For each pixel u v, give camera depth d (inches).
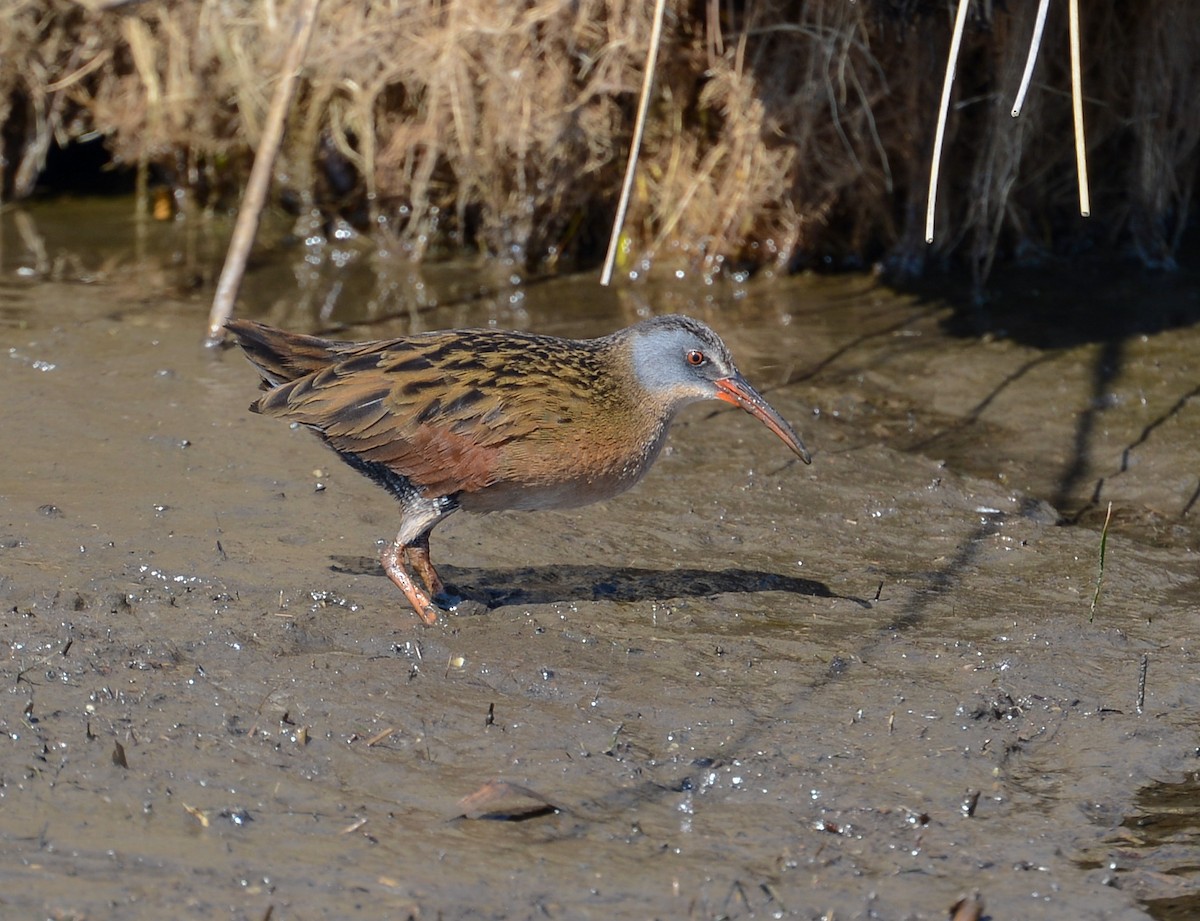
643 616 239.0
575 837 183.0
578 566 257.8
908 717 211.5
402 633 227.1
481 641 226.5
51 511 259.6
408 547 238.4
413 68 414.0
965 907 172.1
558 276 423.2
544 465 232.4
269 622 226.4
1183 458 314.5
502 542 264.5
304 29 365.1
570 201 425.1
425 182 424.2
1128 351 369.4
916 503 289.3
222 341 354.3
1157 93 412.2
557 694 213.2
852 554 268.4
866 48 385.7
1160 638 238.7
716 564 261.4
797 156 410.3
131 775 188.5
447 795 189.6
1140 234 431.8
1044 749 207.8
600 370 239.1
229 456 291.7
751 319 391.5
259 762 193.6
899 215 429.1
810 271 430.3
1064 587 257.1
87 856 172.9
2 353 338.0
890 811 190.9
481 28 402.6
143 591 233.5
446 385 231.8
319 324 375.9
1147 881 179.9
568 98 405.7
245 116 436.5
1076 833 189.2
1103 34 407.8
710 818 188.5
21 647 214.2
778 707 213.0
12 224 452.1
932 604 248.5
